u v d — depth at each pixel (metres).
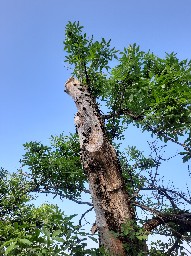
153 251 5.77
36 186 8.52
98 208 4.80
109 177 4.95
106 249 4.05
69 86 6.95
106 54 7.55
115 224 4.57
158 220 5.68
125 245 4.32
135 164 7.77
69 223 3.07
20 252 2.71
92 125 5.59
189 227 6.07
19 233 2.99
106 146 5.23
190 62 6.23
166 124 6.11
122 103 7.06
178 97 5.92
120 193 4.88
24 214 5.98
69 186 8.57
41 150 8.66
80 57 7.40
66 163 8.24
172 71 6.07
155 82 6.17
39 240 2.74
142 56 6.66
